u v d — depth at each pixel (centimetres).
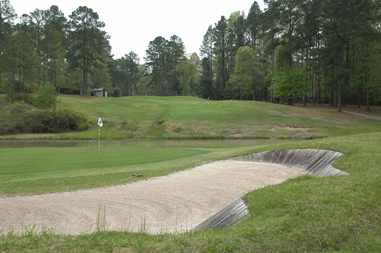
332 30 5200
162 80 10725
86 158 2461
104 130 4894
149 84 10956
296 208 839
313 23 5322
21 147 3569
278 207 873
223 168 1867
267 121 4962
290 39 5591
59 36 7531
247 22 8756
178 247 646
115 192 1376
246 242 666
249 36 8938
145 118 5347
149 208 1184
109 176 1655
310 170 1756
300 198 906
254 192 1059
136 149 3091
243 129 4678
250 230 722
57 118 4997
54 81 7819
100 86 10206
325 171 1526
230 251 638
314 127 4662
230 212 993
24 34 6569
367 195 927
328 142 1972
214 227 941
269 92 8119
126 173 1723
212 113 5425
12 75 6412
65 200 1271
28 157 2509
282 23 5712
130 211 1152
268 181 1566
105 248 639
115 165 2169
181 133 4644
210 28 9725
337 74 5244
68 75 8325
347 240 711
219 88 9225
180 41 10631
